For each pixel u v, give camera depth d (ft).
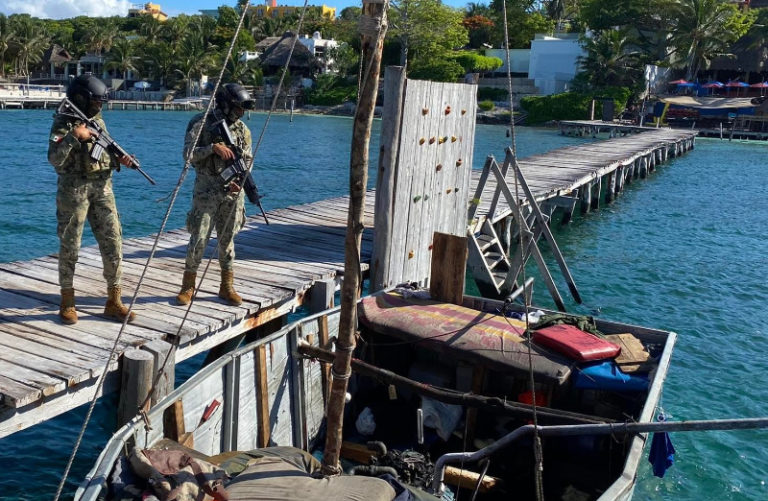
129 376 19.52
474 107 35.94
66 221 20.77
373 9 13.48
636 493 23.72
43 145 123.03
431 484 20.30
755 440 27.89
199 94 303.27
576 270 53.26
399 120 28.81
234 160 22.85
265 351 21.06
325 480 15.37
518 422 23.52
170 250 32.65
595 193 81.61
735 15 220.84
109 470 14.24
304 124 217.97
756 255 60.85
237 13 349.61
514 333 23.59
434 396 21.31
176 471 14.75
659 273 53.26
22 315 22.65
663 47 233.55
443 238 26.86
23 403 17.13
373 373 22.06
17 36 316.40
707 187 104.99
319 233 38.50
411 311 25.39
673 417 29.22
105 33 348.79
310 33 346.54
